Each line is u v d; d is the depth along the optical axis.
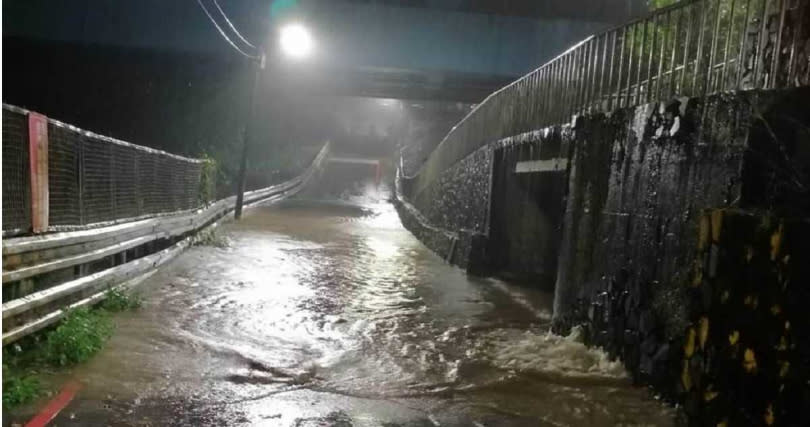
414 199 24.66
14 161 5.50
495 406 5.50
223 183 25.08
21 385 4.81
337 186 39.12
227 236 16.28
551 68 10.38
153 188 10.91
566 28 27.95
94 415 4.66
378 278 11.93
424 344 7.46
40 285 6.05
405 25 27.66
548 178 11.95
